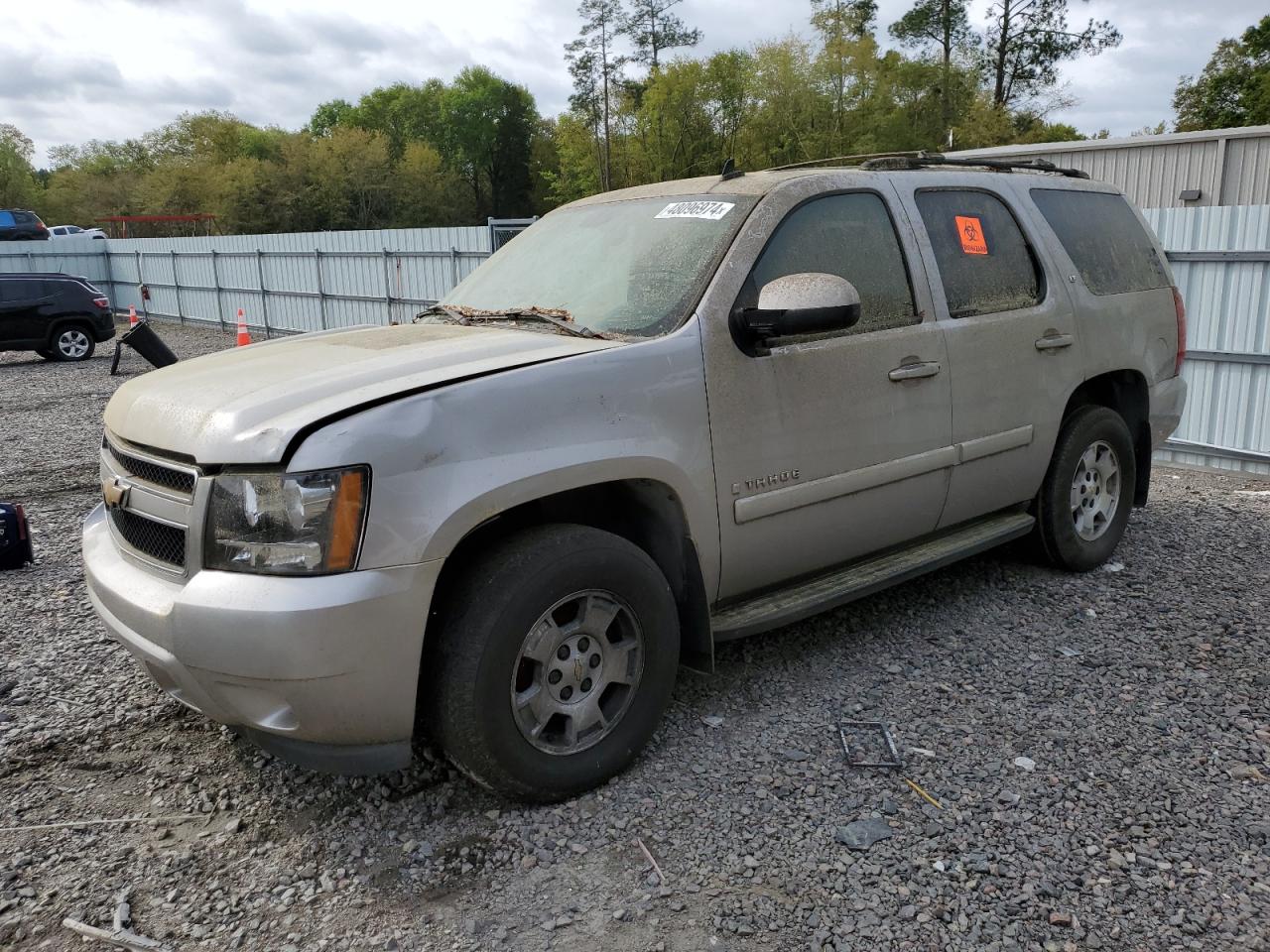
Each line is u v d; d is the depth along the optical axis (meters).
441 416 2.68
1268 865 2.65
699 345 3.23
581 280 3.68
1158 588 4.80
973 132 57.16
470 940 2.44
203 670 2.60
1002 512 4.71
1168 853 2.71
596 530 3.00
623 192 4.23
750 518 3.37
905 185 4.07
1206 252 8.10
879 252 3.87
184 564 2.74
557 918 2.51
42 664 4.22
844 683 3.80
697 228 3.58
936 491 4.06
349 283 20.06
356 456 2.54
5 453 9.23
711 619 3.41
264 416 2.66
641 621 3.08
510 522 3.16
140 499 2.92
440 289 18.06
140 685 4.00
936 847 2.75
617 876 2.67
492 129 106.12
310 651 2.50
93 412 11.73
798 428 3.49
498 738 2.80
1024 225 4.54
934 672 3.88
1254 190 15.64
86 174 94.69
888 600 4.68
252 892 2.65
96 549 3.19
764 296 3.22
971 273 4.21
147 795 3.16
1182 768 3.15
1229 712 3.52
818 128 61.09
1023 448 4.43
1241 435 8.12
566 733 3.00
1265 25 59.00
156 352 3.73
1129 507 5.14
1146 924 2.43
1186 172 16.38
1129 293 5.01
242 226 87.12
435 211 93.56
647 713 3.15
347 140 89.38
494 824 2.93
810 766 3.20
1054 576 4.98
